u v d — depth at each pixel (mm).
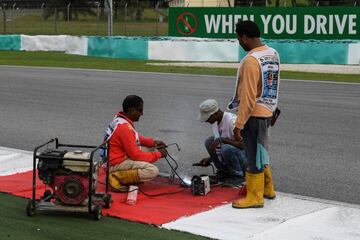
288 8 28609
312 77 21234
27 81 18938
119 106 13766
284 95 15953
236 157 7027
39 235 5184
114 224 5523
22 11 52312
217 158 7191
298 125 11484
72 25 45531
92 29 43312
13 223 5492
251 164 6082
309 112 13055
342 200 6625
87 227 5414
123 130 6566
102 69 23656
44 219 5621
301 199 6504
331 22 27922
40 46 33281
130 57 29203
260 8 29172
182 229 5395
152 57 28609
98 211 5574
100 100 14688
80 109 13305
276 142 9891
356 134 10602
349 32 27672
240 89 5914
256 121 5938
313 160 8617
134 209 5992
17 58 29188
